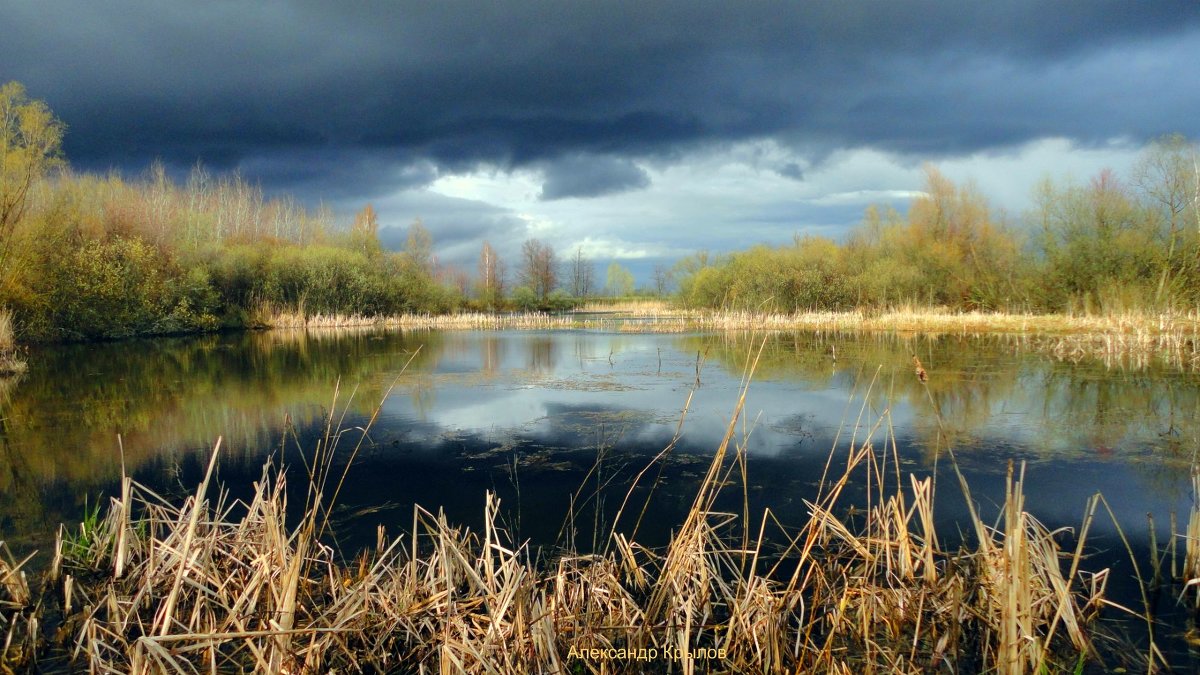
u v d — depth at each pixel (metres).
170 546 5.20
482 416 11.87
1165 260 26.25
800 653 4.41
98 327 26.91
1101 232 28.14
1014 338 24.05
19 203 22.05
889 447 9.45
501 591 4.29
